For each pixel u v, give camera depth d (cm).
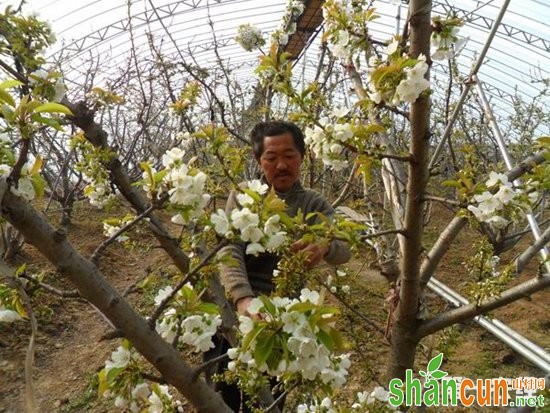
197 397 121
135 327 113
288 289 172
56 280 636
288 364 116
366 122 241
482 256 246
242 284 207
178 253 210
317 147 179
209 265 153
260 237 130
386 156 172
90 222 901
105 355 503
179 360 119
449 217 962
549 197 522
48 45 160
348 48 182
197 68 394
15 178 101
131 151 550
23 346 511
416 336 205
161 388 159
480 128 647
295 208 242
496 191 179
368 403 178
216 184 266
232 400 255
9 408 421
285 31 317
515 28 1038
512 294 182
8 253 635
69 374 475
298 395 192
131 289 175
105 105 219
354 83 254
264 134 244
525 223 493
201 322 135
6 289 131
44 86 150
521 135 805
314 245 170
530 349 311
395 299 224
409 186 180
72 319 582
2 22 153
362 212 350
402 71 155
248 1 1116
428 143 171
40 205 906
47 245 103
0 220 105
